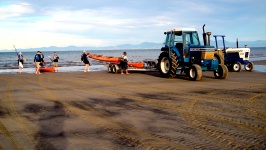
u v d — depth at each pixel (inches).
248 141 175.9
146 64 730.8
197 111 259.1
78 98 330.0
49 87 432.1
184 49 549.6
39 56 717.9
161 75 591.2
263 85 443.8
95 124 216.2
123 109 268.7
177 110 263.4
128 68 700.0
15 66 1208.8
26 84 474.3
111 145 169.5
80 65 1221.1
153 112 255.8
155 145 169.0
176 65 553.6
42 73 728.3
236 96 338.6
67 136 187.3
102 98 329.1
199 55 530.0
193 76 520.4
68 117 238.4
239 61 741.3
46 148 165.3
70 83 483.8
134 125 213.0
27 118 236.2
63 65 1221.1
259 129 201.8
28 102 307.0
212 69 533.0
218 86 433.7
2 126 212.4
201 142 174.1
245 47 754.8
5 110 267.6
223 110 262.7
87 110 265.3
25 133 194.7
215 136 185.8
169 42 573.0
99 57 840.3
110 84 465.1
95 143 173.3
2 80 543.5
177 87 423.5
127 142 174.7
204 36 553.3
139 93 365.7
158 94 356.8
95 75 648.4
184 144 170.6
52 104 294.5
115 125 213.2
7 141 178.4
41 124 217.2
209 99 319.3
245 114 246.8
